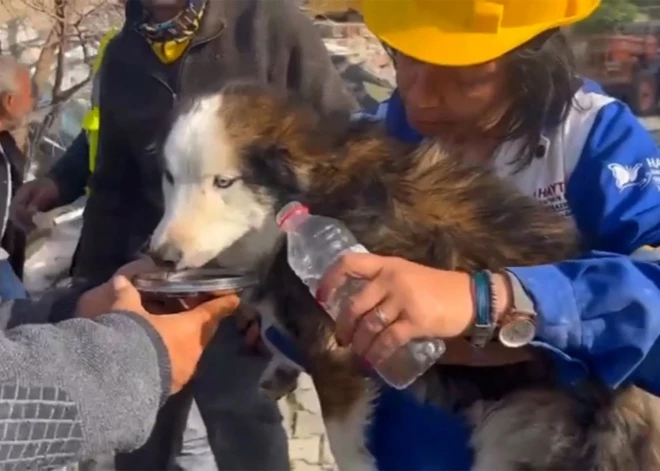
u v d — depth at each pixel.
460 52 1.04
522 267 1.02
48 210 2.01
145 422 0.84
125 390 0.83
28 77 2.23
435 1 1.07
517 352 1.10
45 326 0.85
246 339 1.54
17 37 3.18
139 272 1.16
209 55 1.64
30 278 2.21
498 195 1.16
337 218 1.16
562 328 0.95
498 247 1.13
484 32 1.04
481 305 0.92
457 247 1.14
